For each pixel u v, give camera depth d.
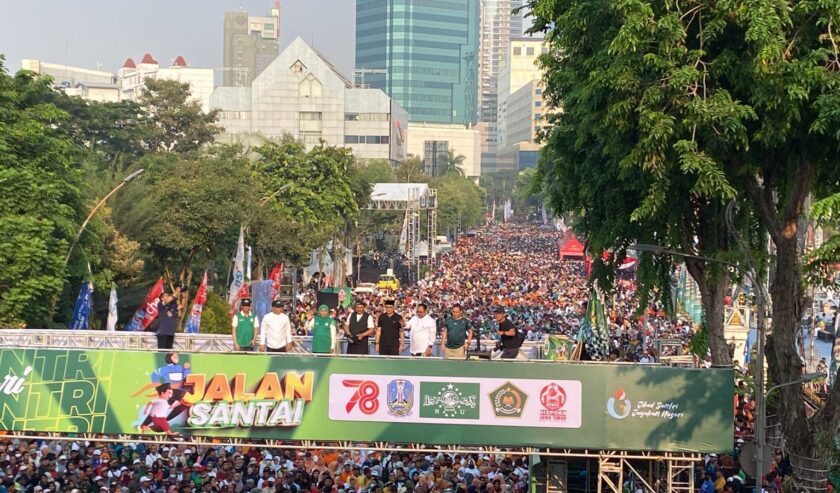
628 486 25.47
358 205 92.00
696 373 21.80
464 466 27.44
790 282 23.48
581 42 25.42
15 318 38.22
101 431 22.09
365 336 25.47
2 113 43.28
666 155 22.98
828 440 23.00
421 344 25.09
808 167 22.95
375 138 165.00
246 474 25.75
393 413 22.06
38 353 22.12
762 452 21.36
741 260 27.00
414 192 109.69
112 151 106.44
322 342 25.06
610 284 31.39
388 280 90.62
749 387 30.23
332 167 83.06
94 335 29.67
